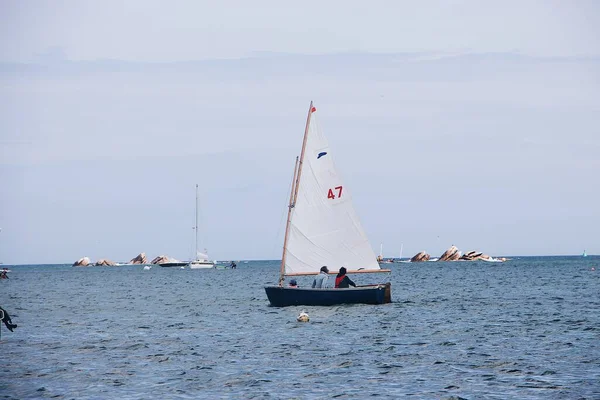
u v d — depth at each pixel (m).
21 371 105.31
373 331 145.88
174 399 86.69
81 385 95.00
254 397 87.38
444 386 92.19
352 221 188.12
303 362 110.50
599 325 151.62
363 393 88.94
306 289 186.62
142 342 135.75
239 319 175.62
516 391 88.81
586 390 88.56
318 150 187.38
